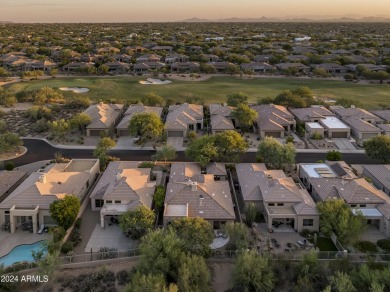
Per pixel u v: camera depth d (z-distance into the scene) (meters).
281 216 63.62
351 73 197.00
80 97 142.00
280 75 195.25
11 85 164.88
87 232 63.34
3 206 64.44
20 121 121.69
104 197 66.94
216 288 51.84
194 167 80.81
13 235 62.56
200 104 136.88
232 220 63.25
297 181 79.94
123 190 67.94
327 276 51.28
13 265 54.03
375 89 165.00
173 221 58.47
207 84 173.50
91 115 112.06
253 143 103.31
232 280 51.19
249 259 50.78
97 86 165.25
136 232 61.16
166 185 76.38
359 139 104.75
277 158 82.88
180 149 98.44
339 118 117.19
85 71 195.12
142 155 95.12
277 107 119.44
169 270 51.16
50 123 110.25
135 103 137.25
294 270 52.72
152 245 52.69
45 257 53.09
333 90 162.38
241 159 91.75
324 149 98.94
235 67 195.38
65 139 105.00
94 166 81.19
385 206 64.94
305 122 113.31
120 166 80.75
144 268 51.44
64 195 66.44
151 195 69.19
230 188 77.00
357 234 58.09
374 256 56.38
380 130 105.19
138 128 101.69
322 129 106.50
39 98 141.50
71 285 51.97
